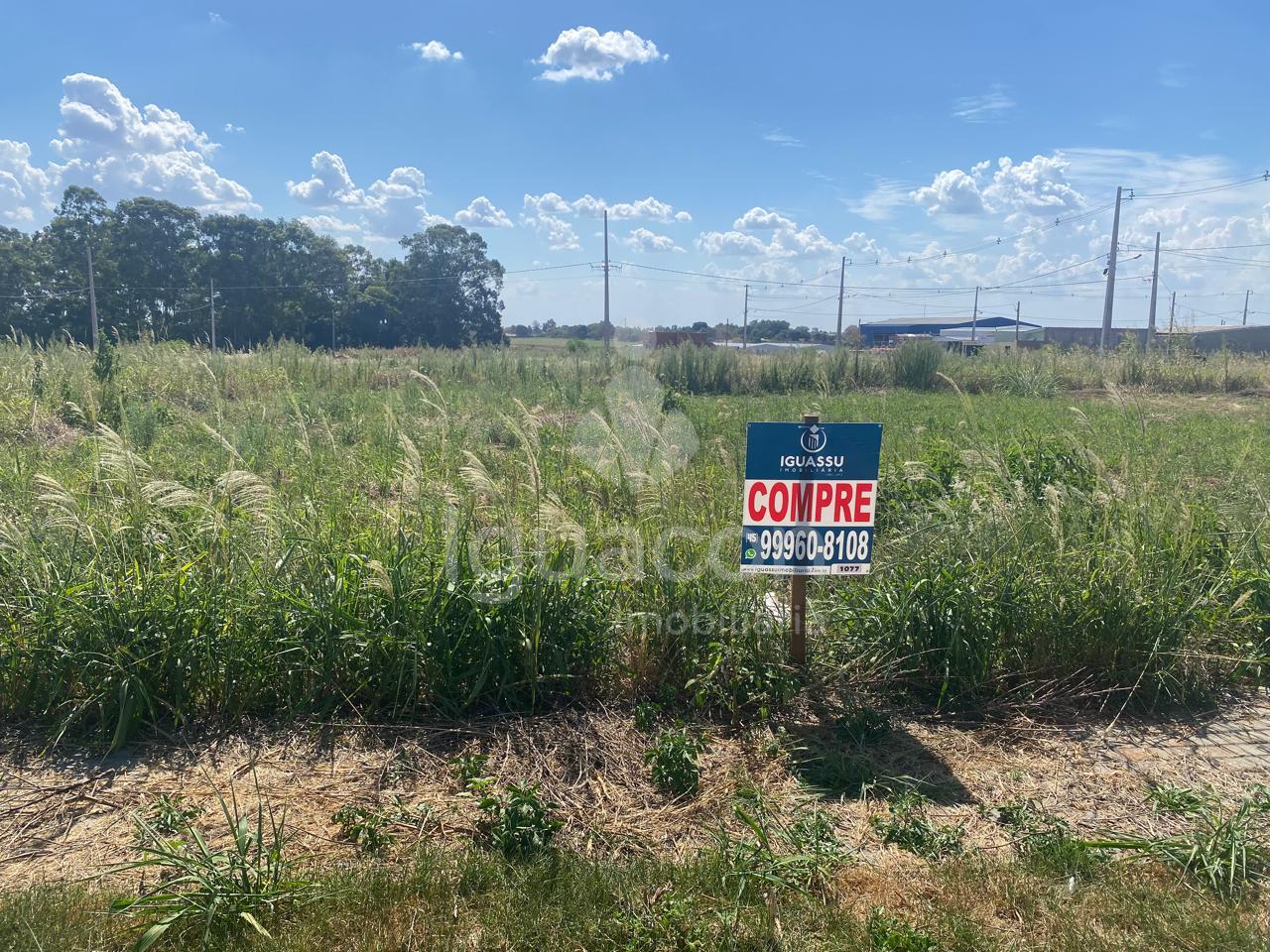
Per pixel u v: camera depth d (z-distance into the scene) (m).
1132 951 3.32
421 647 5.17
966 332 84.88
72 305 51.62
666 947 3.31
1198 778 4.75
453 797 4.37
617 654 5.57
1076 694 5.68
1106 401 24.19
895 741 5.10
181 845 3.87
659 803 4.39
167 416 15.12
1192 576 6.49
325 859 3.85
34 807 4.23
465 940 3.32
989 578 6.00
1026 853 3.98
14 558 5.44
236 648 5.09
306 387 21.36
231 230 57.16
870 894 3.67
